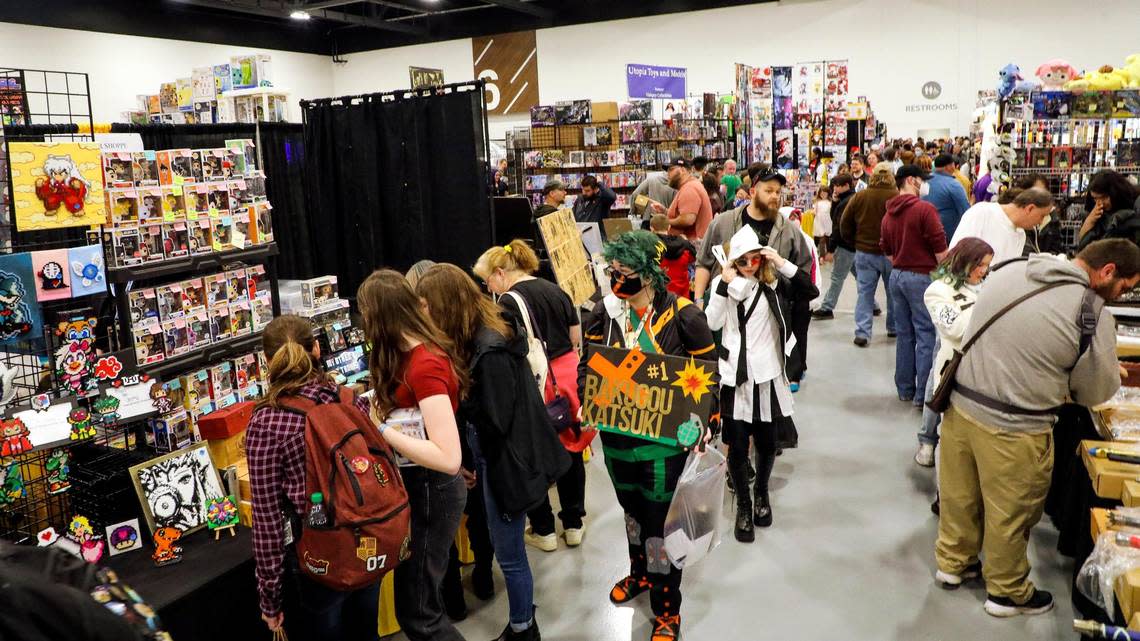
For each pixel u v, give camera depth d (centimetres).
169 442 314
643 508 289
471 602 326
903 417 522
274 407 221
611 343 290
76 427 260
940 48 1520
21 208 268
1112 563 222
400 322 239
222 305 360
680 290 490
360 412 231
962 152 1323
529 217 650
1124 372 338
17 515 274
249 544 272
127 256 317
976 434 293
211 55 1655
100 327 325
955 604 312
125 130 495
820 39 1595
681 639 295
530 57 1803
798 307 457
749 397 354
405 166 507
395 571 258
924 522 380
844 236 705
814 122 1229
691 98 1130
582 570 348
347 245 535
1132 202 441
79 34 1402
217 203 357
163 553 259
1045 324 272
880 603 315
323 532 218
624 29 1727
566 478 363
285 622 269
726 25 1652
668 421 271
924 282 510
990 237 438
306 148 538
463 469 292
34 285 265
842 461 455
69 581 118
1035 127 575
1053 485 367
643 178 1043
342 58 1973
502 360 259
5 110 328
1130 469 267
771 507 401
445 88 490
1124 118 571
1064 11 1441
